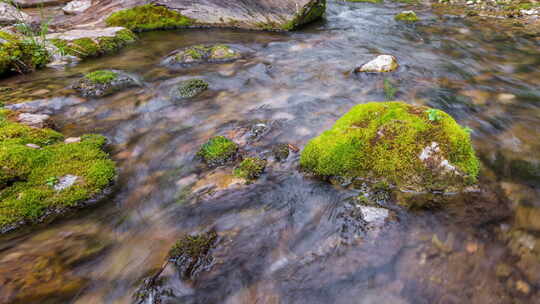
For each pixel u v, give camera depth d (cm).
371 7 1577
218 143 491
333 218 365
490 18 1245
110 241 347
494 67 797
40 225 361
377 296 283
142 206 398
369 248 326
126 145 525
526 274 292
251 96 693
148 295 288
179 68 848
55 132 520
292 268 313
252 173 436
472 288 281
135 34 1134
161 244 344
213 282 301
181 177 447
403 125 405
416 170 385
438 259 310
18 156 413
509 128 531
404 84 712
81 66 866
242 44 1033
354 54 923
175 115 620
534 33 1034
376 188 387
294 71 820
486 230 337
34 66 826
